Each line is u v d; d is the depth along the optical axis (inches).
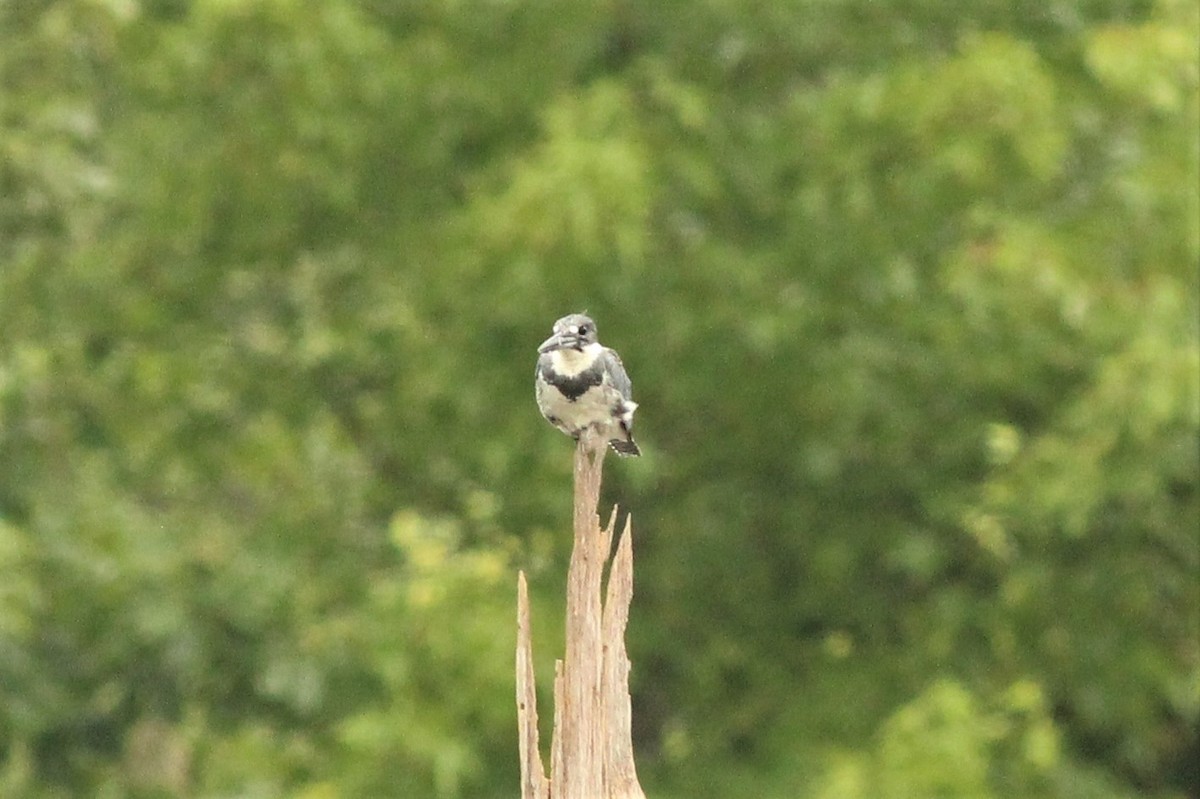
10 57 612.1
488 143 604.1
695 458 621.6
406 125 595.5
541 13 585.6
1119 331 548.7
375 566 625.0
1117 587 602.2
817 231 573.6
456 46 592.4
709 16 583.2
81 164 610.2
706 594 641.6
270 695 594.6
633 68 578.6
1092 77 576.7
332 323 628.7
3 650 574.9
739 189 583.5
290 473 631.2
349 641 577.3
